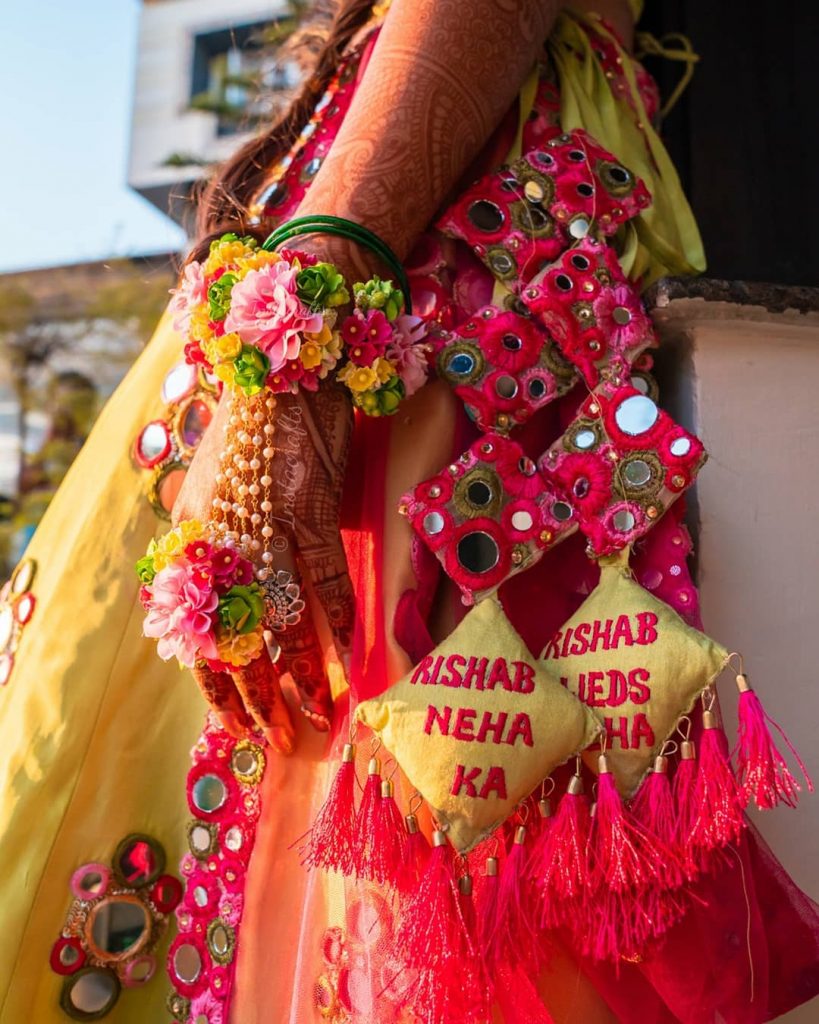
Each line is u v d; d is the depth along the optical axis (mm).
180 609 669
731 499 892
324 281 685
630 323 772
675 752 681
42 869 806
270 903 772
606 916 639
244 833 792
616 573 710
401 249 757
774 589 885
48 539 931
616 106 962
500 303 785
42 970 799
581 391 790
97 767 834
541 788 677
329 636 773
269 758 795
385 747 675
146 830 835
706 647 663
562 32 960
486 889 641
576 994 689
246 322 671
